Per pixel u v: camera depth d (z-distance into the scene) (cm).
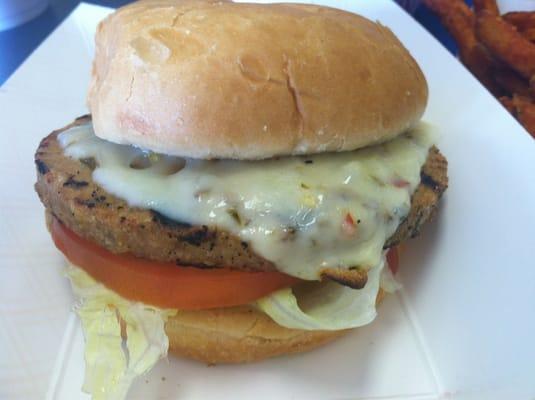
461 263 16
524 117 19
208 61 11
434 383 14
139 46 12
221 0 14
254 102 11
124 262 13
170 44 12
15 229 16
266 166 12
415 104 14
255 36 12
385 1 23
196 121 11
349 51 12
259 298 13
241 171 12
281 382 14
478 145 17
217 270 13
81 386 14
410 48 22
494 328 14
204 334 14
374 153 13
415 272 17
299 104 12
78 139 14
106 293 14
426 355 15
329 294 14
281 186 12
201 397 14
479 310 14
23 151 18
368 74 13
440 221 17
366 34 13
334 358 15
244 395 14
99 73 13
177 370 14
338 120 12
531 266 14
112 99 12
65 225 14
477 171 17
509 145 16
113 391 13
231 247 12
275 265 12
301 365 15
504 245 15
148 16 12
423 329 16
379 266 14
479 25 22
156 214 12
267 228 12
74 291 14
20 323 14
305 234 12
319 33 12
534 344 12
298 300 14
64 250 14
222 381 14
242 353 14
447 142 18
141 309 13
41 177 13
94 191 13
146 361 13
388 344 15
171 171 13
